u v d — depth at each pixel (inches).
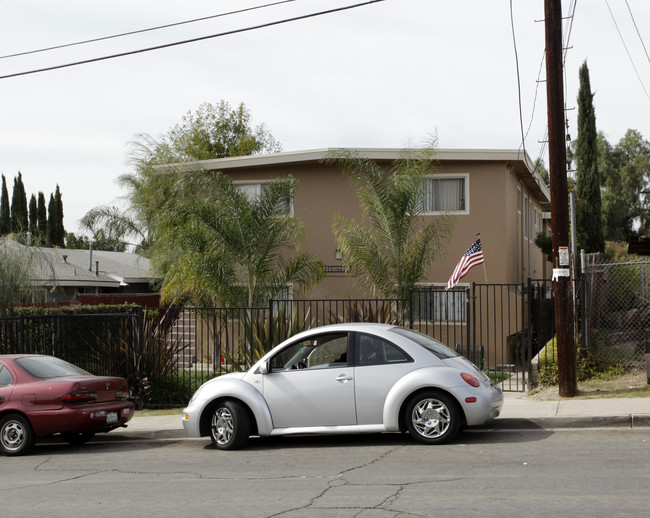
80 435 477.1
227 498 285.1
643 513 232.4
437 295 799.7
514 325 794.8
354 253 728.3
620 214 1996.8
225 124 1859.0
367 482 298.2
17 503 297.0
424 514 244.4
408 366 376.8
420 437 372.5
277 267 838.5
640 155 2014.0
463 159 803.4
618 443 350.9
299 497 279.6
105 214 1115.3
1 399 432.8
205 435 408.2
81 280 1228.5
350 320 591.8
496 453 342.3
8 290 757.9
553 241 479.5
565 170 474.6
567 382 474.6
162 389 597.9
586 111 1120.2
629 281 693.9
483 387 376.2
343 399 381.1
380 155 807.7
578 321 537.0
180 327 853.2
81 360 599.5
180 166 860.0
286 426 390.0
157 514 265.1
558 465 309.3
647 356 446.9
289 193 772.6
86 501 294.2
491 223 803.4
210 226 751.1
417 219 788.0
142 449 433.4
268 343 569.9
